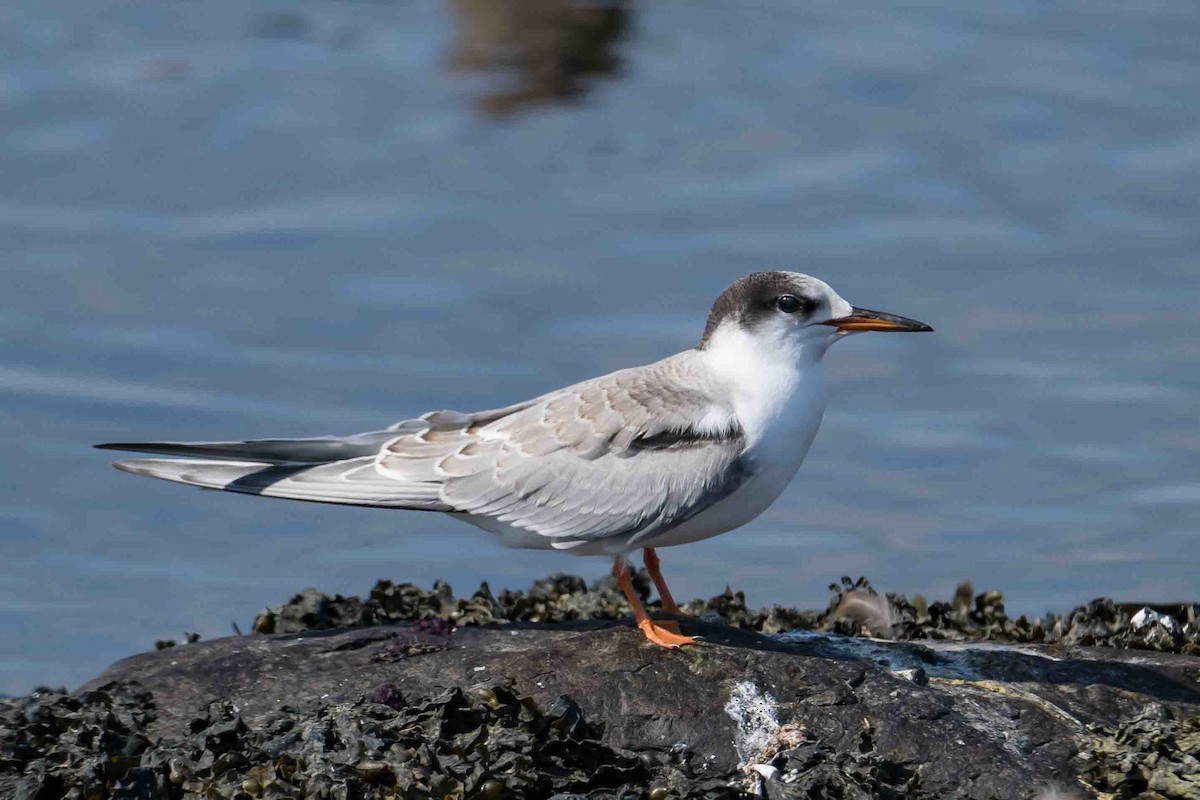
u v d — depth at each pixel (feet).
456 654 27.50
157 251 65.57
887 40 92.17
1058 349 58.29
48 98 81.66
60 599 42.63
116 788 23.80
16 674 39.04
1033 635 31.48
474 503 28.58
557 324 59.72
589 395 28.84
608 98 83.92
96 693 26.50
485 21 89.56
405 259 65.46
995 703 26.16
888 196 72.33
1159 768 24.36
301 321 59.62
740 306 28.78
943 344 59.06
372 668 27.22
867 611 32.48
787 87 85.87
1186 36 91.35
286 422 51.78
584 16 90.48
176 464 29.45
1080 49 89.66
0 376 54.29
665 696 25.90
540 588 34.14
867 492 49.37
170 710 26.35
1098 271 64.59
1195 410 53.78
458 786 23.50
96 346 56.85
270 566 44.88
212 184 73.10
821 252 66.28
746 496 28.25
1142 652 29.14
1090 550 45.37
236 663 27.63
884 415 54.29
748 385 28.32
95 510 47.24
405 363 56.39
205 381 54.54
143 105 81.66
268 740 24.76
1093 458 50.88
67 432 50.98
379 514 48.44
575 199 72.38
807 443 28.76
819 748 24.84
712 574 44.32
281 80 85.87
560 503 28.19
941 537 46.39
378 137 79.25
